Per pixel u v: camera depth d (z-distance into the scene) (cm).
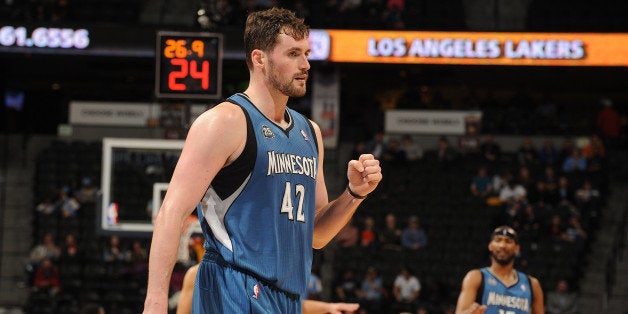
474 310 775
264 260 375
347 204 423
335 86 2619
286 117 402
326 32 2414
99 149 2531
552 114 2680
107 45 2400
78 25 2398
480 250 2161
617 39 2370
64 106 2938
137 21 2708
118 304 2011
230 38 2342
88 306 892
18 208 2480
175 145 1298
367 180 415
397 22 2483
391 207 2305
